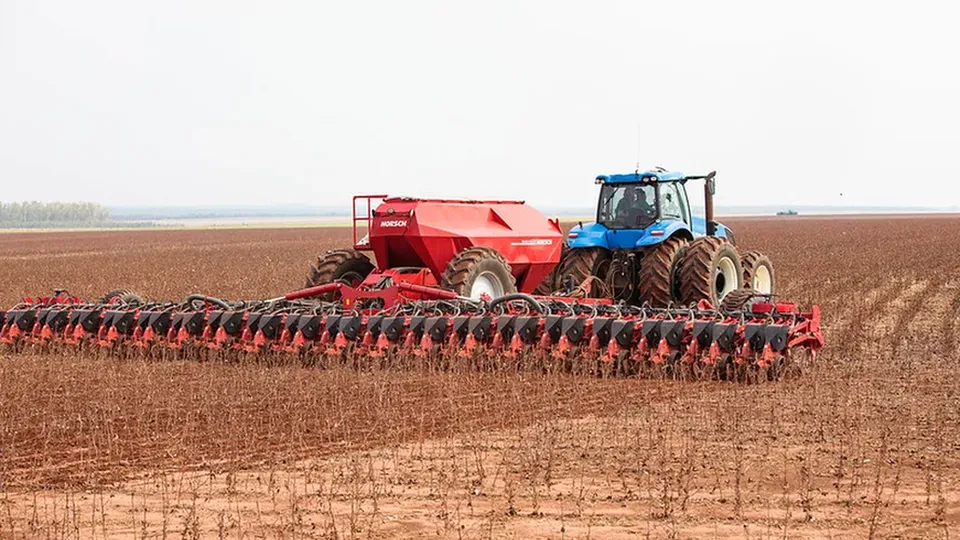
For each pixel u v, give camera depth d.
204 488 14.96
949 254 74.06
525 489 14.80
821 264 63.03
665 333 23.30
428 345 24.52
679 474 15.22
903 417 19.09
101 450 17.11
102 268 72.75
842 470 15.70
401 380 22.67
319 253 95.62
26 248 117.00
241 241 136.12
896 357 26.45
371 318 25.12
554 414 19.47
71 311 28.06
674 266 30.19
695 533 12.95
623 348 23.61
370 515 13.70
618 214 31.66
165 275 63.66
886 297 42.28
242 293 49.62
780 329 22.53
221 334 26.16
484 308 25.30
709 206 34.00
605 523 13.34
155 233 190.88
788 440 17.44
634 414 19.45
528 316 24.30
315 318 25.45
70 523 13.45
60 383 22.73
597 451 16.80
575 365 23.56
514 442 17.42
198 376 23.62
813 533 12.92
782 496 14.48
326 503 14.21
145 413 19.77
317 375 23.53
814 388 21.67
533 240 31.38
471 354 24.08
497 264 28.56
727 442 17.31
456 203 29.91
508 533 12.98
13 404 20.52
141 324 27.22
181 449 17.14
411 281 28.17
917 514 13.65
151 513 13.91
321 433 18.14
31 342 28.25
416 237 28.59
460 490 14.78
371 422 18.97
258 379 23.00
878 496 14.18
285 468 16.03
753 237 115.62
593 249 31.34
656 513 13.72
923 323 34.53
